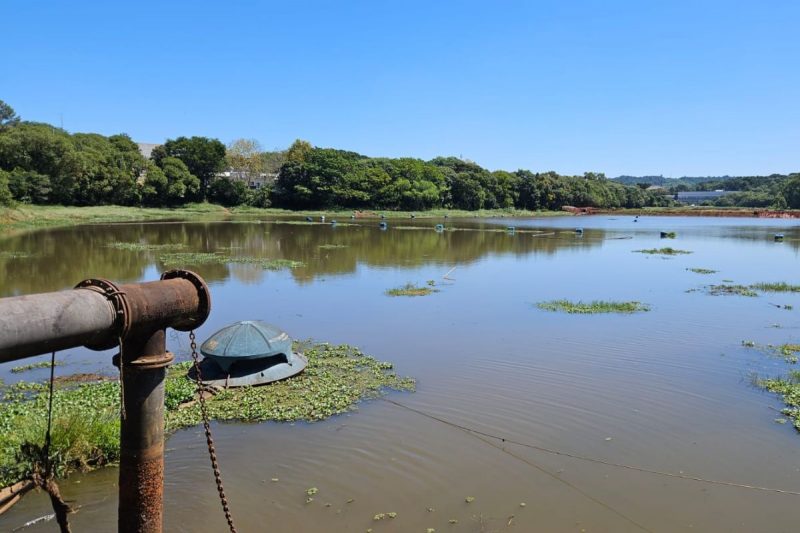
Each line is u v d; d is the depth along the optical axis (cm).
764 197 15512
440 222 8681
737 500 921
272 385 1356
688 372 1520
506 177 13150
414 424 1166
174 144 9600
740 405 1300
